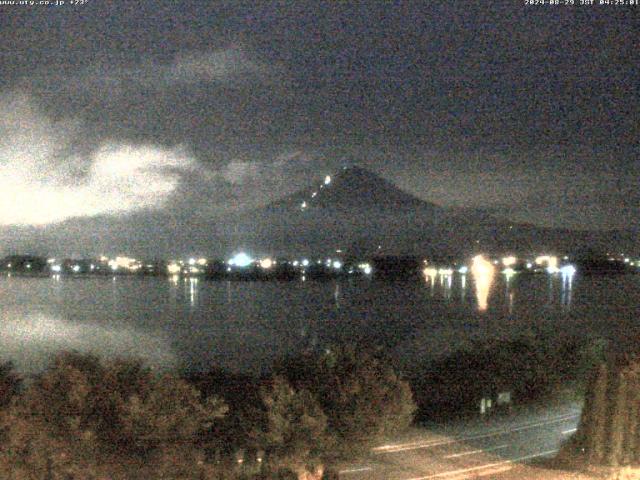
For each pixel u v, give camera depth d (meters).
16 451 8.53
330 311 68.31
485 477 14.08
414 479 13.91
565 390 24.75
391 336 40.59
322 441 11.46
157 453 9.37
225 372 18.38
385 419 12.52
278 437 11.17
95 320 59.91
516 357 25.39
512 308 65.88
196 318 61.09
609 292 79.94
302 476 11.32
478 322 50.03
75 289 97.81
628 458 14.10
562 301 71.38
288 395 11.50
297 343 38.34
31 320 58.09
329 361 13.01
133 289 97.50
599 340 26.55
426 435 18.30
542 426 20.12
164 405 9.55
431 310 67.25
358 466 14.84
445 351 28.31
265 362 23.55
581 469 14.45
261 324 56.34
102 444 9.04
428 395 22.56
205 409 10.05
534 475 14.20
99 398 9.41
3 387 9.84
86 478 8.81
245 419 12.06
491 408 22.08
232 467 10.80
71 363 9.86
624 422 14.20
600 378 14.52
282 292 94.19
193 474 9.80
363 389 12.52
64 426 8.89
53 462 8.64
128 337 45.59
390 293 92.88
